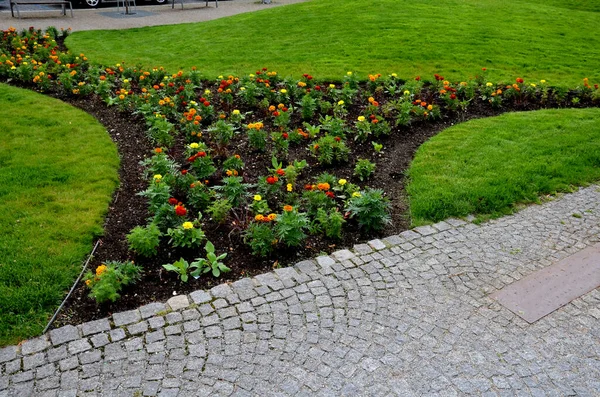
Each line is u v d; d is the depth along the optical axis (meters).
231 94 8.43
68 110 8.07
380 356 3.54
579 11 16.97
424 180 6.09
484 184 5.99
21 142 6.79
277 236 4.73
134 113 7.71
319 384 3.30
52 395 3.17
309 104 7.70
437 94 9.23
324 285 4.29
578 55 12.05
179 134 7.23
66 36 13.36
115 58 11.38
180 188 5.55
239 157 5.99
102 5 19.25
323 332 3.76
